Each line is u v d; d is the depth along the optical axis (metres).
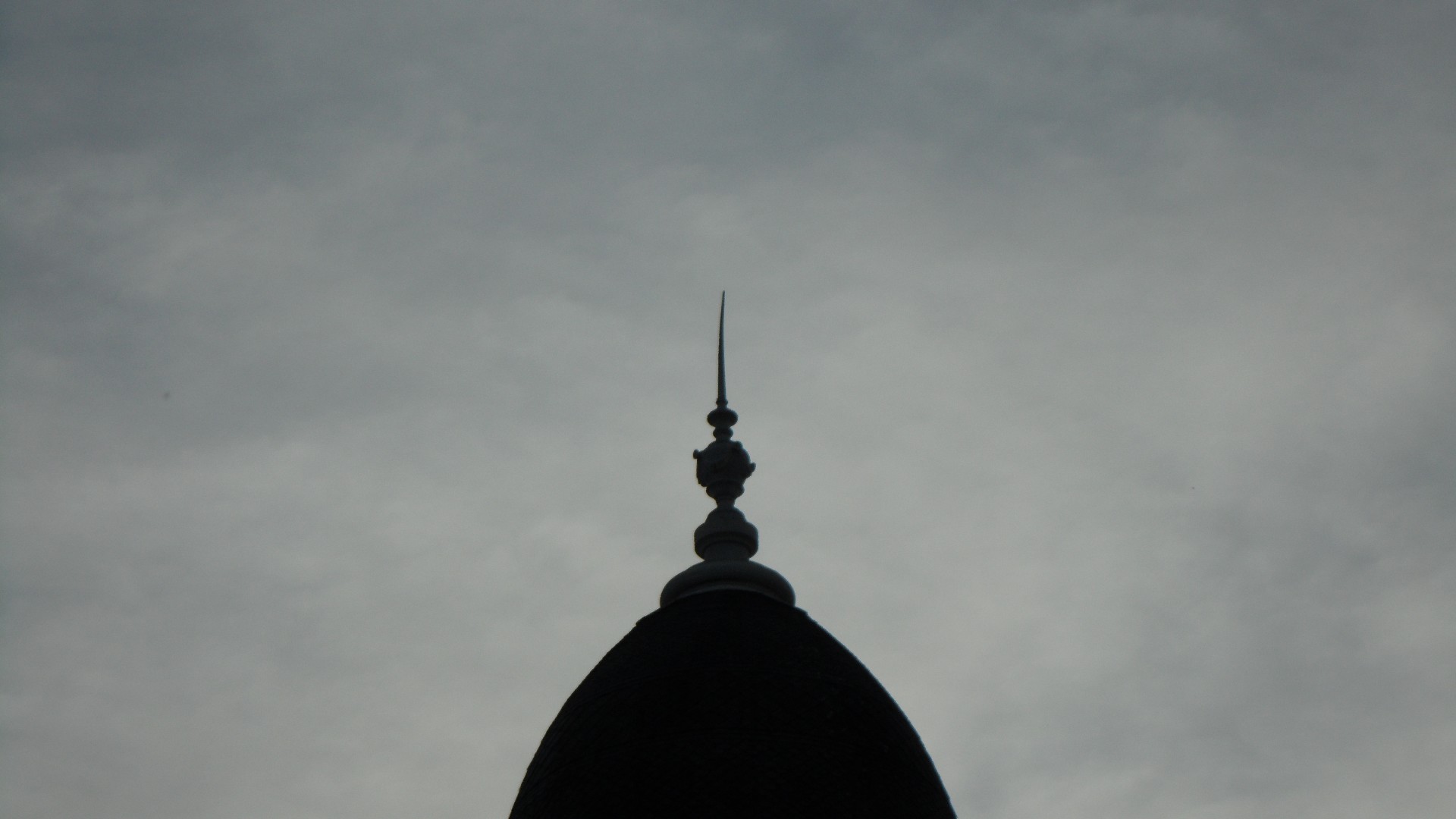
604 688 26.14
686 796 24.31
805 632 26.89
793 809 24.27
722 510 28.77
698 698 25.39
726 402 30.28
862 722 25.64
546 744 26.08
